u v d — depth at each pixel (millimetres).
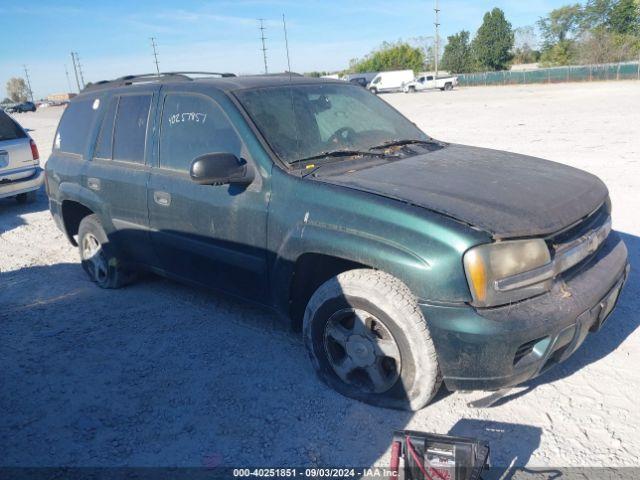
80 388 3633
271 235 3445
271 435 3043
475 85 60219
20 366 3963
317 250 3166
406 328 2902
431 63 92562
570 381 3344
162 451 2979
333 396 3338
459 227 2746
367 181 3248
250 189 3564
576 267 3082
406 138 4266
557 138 12656
